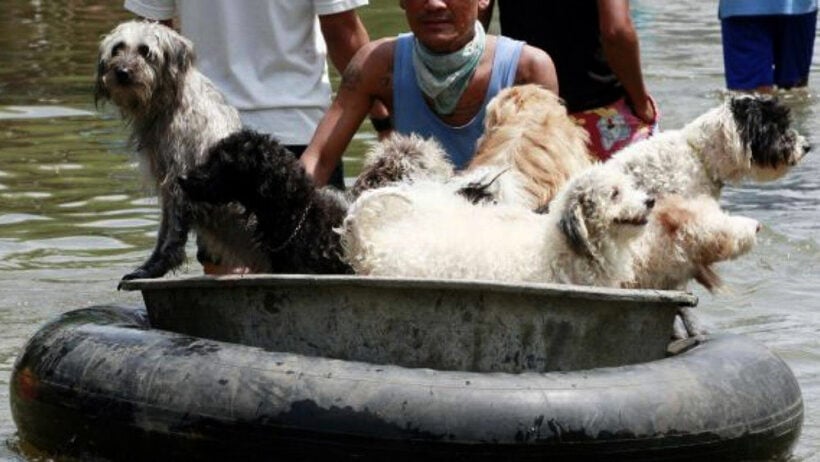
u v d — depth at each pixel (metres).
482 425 7.77
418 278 8.13
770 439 8.48
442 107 10.58
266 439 7.89
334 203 9.29
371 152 10.09
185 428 8.05
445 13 10.31
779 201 16.20
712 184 10.05
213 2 11.84
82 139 19.66
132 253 14.29
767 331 11.84
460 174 9.90
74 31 30.53
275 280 8.28
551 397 7.89
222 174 9.05
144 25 11.16
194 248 14.33
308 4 11.98
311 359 8.10
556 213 8.70
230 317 8.58
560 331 8.30
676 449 8.05
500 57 10.56
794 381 8.95
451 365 8.28
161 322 9.02
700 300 12.72
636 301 8.33
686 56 27.64
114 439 8.33
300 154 12.05
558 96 11.37
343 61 12.07
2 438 9.31
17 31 30.59
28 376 8.82
